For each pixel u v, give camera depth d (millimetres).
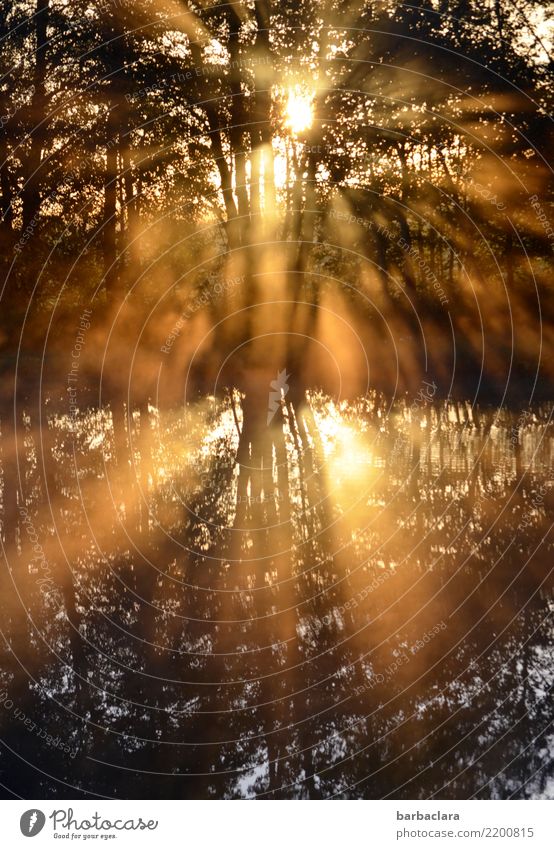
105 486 12180
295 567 8820
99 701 6227
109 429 16953
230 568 8859
